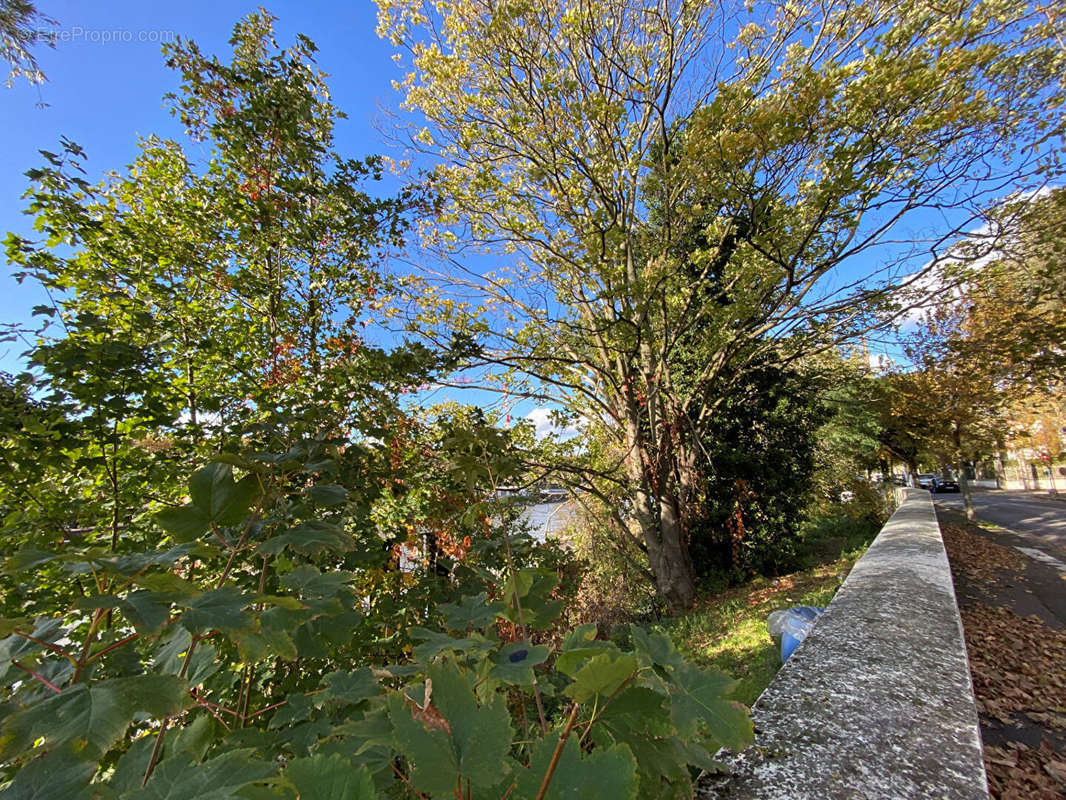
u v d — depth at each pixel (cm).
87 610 85
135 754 100
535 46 768
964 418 1459
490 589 311
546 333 943
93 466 295
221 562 247
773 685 177
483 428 216
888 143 630
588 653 91
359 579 324
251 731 121
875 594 306
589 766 66
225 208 408
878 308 812
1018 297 869
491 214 912
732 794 118
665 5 800
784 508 1112
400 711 68
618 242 754
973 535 1196
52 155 321
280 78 427
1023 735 314
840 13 767
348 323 479
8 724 73
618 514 979
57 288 318
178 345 359
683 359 1084
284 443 266
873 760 130
